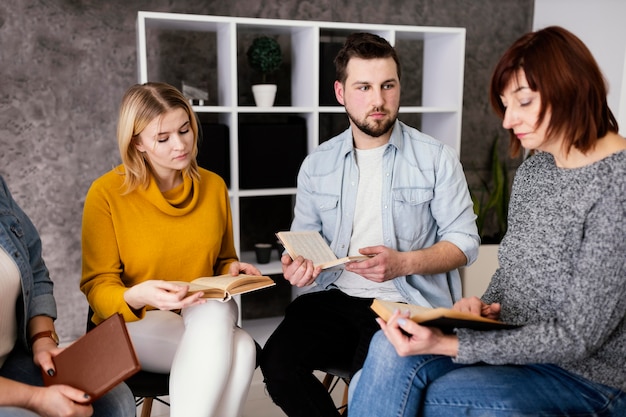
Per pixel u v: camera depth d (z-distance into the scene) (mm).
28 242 1609
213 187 1966
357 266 1710
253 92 2881
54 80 2805
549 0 3410
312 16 3152
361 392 1388
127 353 1281
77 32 2803
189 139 1795
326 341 1764
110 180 1817
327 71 2947
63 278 2971
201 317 1619
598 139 1282
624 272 1190
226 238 2027
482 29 3486
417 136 1992
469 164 3598
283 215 3301
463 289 3100
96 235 1770
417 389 1338
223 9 2996
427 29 2943
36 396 1260
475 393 1296
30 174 2842
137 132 1735
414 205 1929
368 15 3256
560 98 1228
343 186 1975
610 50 2998
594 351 1283
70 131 2869
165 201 1813
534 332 1240
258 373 2637
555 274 1319
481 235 3312
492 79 1336
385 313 1333
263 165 2891
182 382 1528
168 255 1833
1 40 2697
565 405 1262
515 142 1400
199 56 3016
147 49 2932
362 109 1867
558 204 1327
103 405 1406
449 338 1276
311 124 2895
